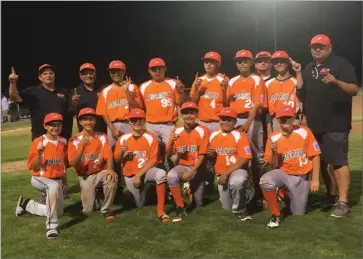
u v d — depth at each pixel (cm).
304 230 391
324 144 443
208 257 340
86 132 465
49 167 431
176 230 402
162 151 529
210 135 473
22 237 396
